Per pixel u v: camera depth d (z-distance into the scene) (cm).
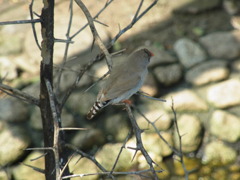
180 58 1252
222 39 1286
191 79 1208
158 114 1155
